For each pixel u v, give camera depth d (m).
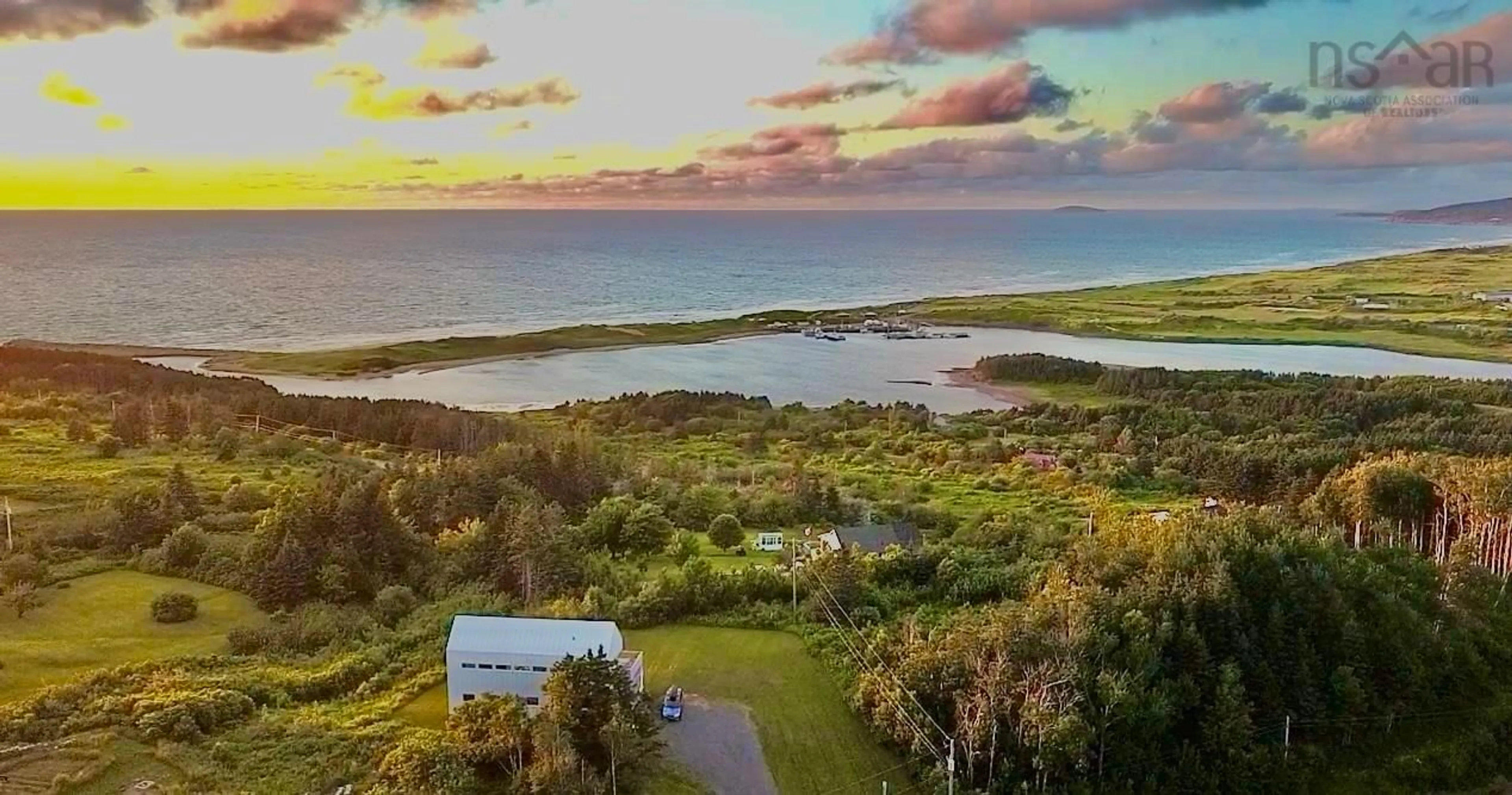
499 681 49.47
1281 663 52.47
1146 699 47.44
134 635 57.22
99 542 71.38
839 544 76.62
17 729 44.22
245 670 52.62
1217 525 60.16
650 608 62.44
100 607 60.91
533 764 41.88
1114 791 46.00
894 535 80.38
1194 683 49.56
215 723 46.28
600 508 79.31
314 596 63.06
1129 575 57.09
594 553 74.06
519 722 43.84
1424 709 54.09
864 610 63.28
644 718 45.41
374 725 46.97
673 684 54.28
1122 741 46.88
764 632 61.66
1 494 82.88
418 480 83.12
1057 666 47.53
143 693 48.25
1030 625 50.56
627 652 54.47
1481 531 72.94
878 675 51.50
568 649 49.47
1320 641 53.94
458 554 69.62
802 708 52.03
